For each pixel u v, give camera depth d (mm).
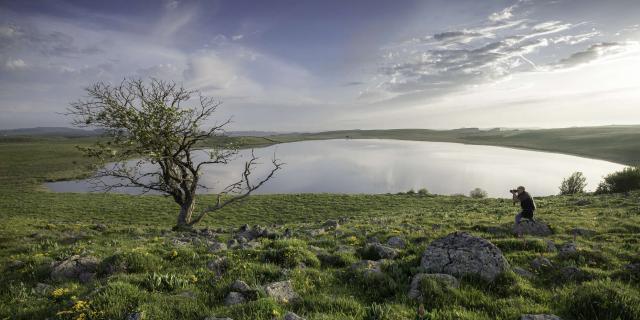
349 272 9281
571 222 18328
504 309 6699
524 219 17469
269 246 12688
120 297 7160
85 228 22328
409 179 127438
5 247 16016
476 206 37156
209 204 58906
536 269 9430
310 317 6402
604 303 6488
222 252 11695
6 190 80562
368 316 6422
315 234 17703
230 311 6555
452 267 8789
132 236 19188
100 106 22906
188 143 25766
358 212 49438
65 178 99875
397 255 11266
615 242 13594
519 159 181250
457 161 180250
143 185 25625
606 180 39188
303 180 124688
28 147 195125
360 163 179125
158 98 24344
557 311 6648
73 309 6805
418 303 7125
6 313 7492
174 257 10961
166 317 6625
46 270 10352
